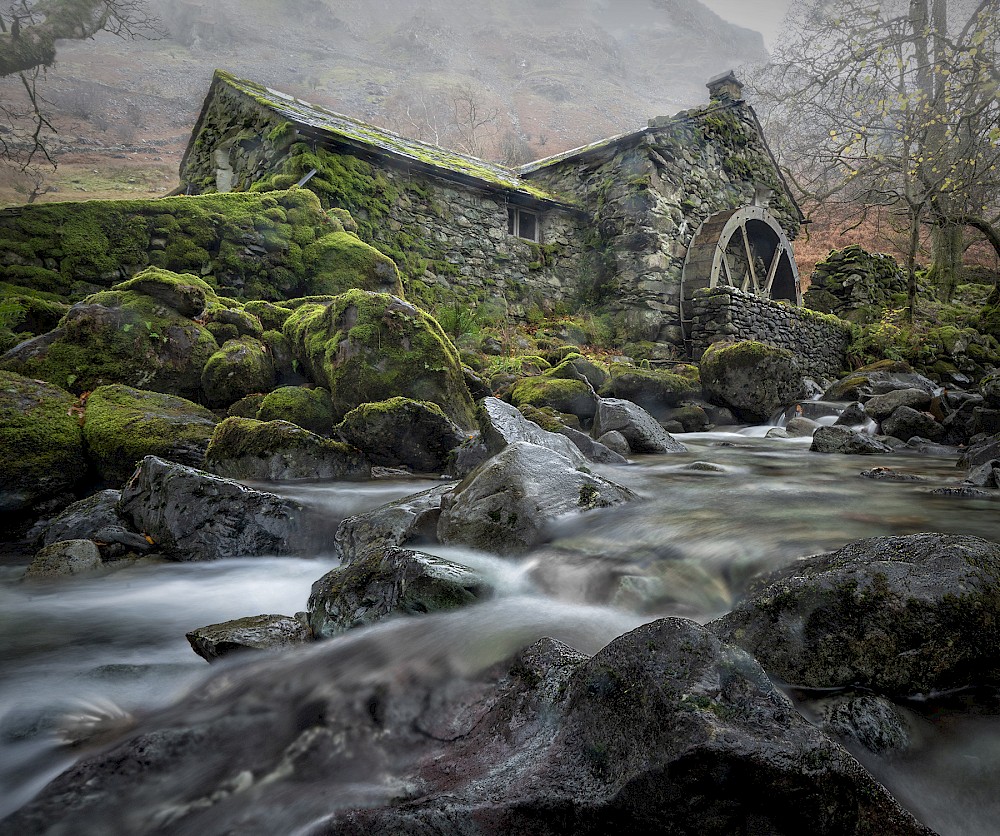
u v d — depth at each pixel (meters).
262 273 8.45
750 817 1.13
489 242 12.89
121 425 4.70
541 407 7.46
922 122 9.34
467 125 56.53
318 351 6.02
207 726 1.70
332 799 1.41
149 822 1.40
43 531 3.81
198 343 5.98
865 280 16.86
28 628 2.64
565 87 80.50
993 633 1.65
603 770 1.26
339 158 10.87
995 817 1.32
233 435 4.73
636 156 13.69
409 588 2.26
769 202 16.58
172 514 3.51
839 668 1.66
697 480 4.78
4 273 6.89
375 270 9.13
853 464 5.86
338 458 4.92
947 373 13.09
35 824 1.40
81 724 1.89
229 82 12.37
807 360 14.52
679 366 12.06
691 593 2.34
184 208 8.09
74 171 31.70
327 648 2.10
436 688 1.81
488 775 1.37
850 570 1.76
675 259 13.82
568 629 2.14
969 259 22.78
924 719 1.57
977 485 4.20
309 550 3.64
